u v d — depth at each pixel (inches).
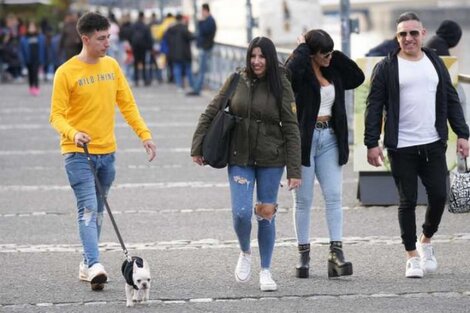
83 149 1040.2
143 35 4025.6
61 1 6624.0
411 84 1075.3
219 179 1781.5
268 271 1043.3
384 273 1108.5
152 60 4119.1
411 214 1088.2
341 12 2050.9
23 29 4672.7
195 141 1030.4
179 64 3705.7
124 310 969.5
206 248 1248.2
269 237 1035.3
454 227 1349.7
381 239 1286.9
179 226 1387.8
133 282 966.4
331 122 1073.5
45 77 4520.2
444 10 2775.6
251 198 1018.7
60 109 1033.5
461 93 1476.4
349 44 2059.5
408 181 1082.1
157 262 1176.8
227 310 965.2
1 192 1683.1
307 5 3494.1
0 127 2632.9
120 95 1071.6
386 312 949.2
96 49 1037.2
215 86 3612.2
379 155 1098.1
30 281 1093.1
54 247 1267.2
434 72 1079.6
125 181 1777.8
